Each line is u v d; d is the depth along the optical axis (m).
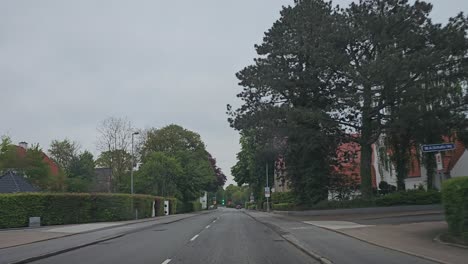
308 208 43.28
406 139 40.88
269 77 41.25
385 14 37.91
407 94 35.34
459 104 37.28
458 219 15.34
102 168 85.56
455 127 37.78
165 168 74.69
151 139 90.31
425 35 37.50
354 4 38.56
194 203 98.00
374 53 38.94
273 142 43.06
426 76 36.22
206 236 23.58
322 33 38.50
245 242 19.94
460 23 37.44
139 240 22.09
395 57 33.28
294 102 42.91
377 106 38.22
